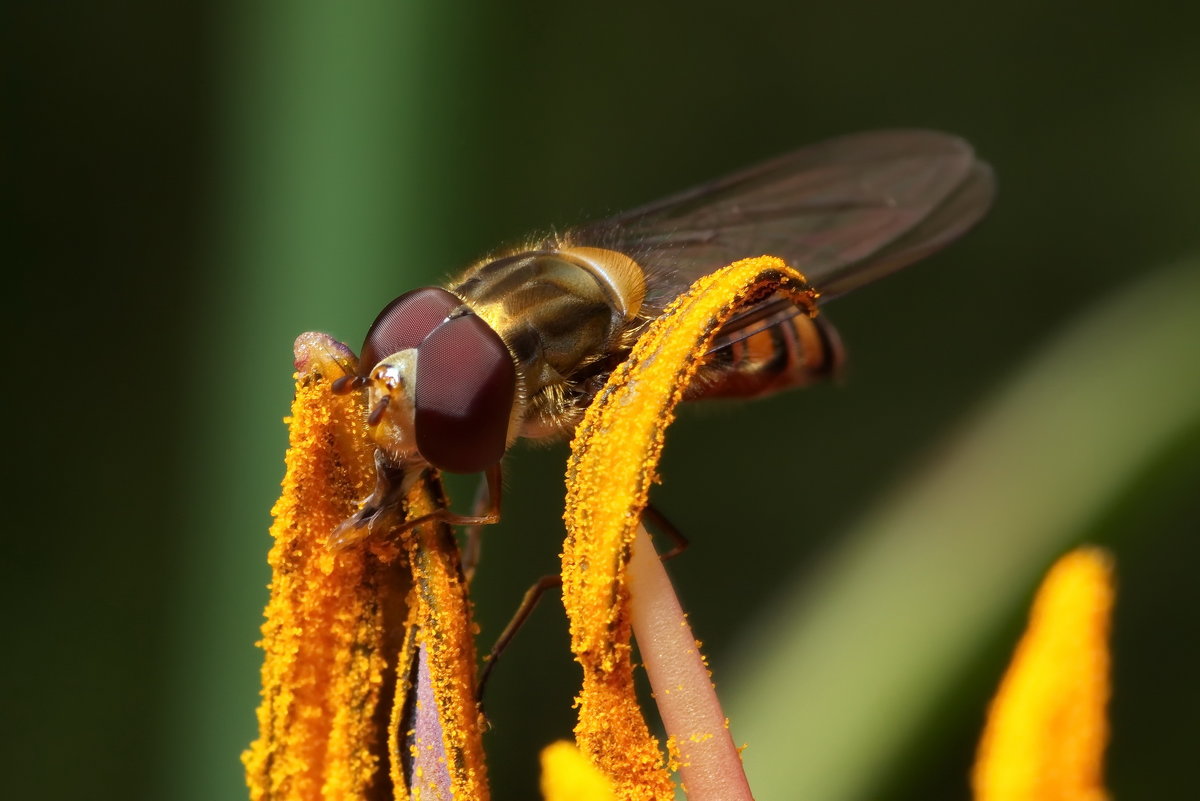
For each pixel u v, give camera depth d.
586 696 0.05
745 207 0.06
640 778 0.05
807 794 0.06
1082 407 0.06
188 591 0.06
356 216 0.06
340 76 0.06
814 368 0.06
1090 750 0.05
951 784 0.06
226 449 0.06
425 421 0.05
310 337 0.05
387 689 0.05
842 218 0.06
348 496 0.05
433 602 0.05
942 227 0.06
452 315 0.05
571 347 0.06
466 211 0.06
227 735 0.06
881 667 0.06
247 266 0.06
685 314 0.05
